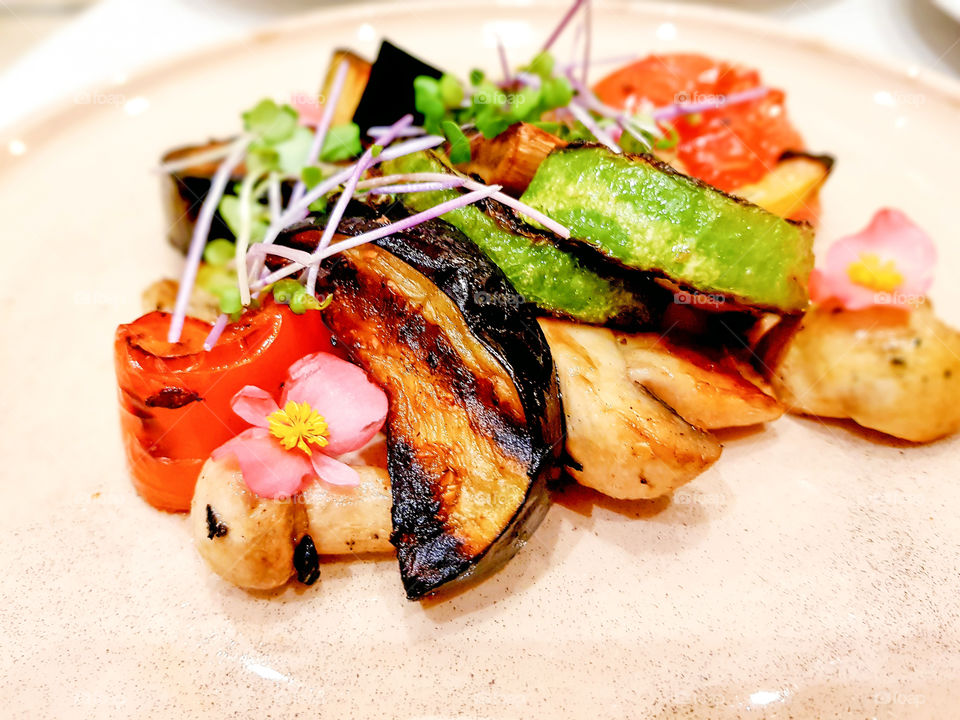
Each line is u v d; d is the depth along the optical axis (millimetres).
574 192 156
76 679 137
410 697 134
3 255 214
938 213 215
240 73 278
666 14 287
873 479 162
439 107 197
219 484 142
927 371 158
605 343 159
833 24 309
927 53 293
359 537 147
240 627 144
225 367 153
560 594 147
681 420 151
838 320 165
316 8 331
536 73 217
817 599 144
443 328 149
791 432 171
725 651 138
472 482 142
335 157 201
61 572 153
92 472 170
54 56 309
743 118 222
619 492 150
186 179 207
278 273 162
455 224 163
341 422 149
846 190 225
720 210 147
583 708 132
